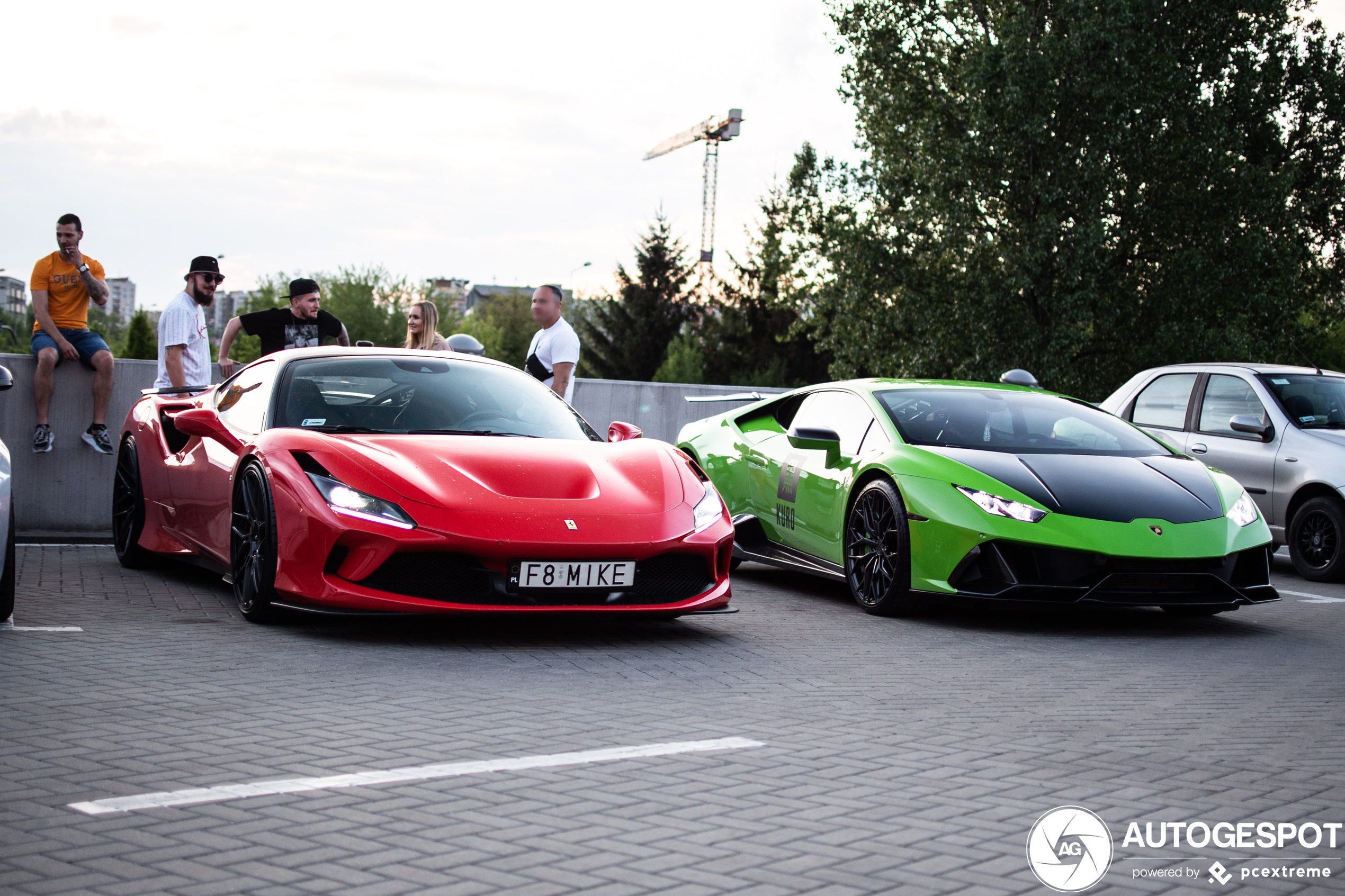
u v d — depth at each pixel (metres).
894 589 5.67
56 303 8.16
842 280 29.64
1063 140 26.05
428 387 5.42
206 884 2.05
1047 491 5.49
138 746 2.94
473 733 3.19
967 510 5.44
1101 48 25.44
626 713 3.51
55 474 8.18
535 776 2.80
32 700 3.38
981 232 26.69
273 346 7.97
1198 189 27.19
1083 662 4.75
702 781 2.80
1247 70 28.67
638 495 4.76
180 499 5.71
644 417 10.36
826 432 6.09
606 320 61.47
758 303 57.59
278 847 2.25
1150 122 27.02
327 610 4.42
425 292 61.56
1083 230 25.02
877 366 28.64
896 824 2.53
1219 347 26.56
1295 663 4.87
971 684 4.21
